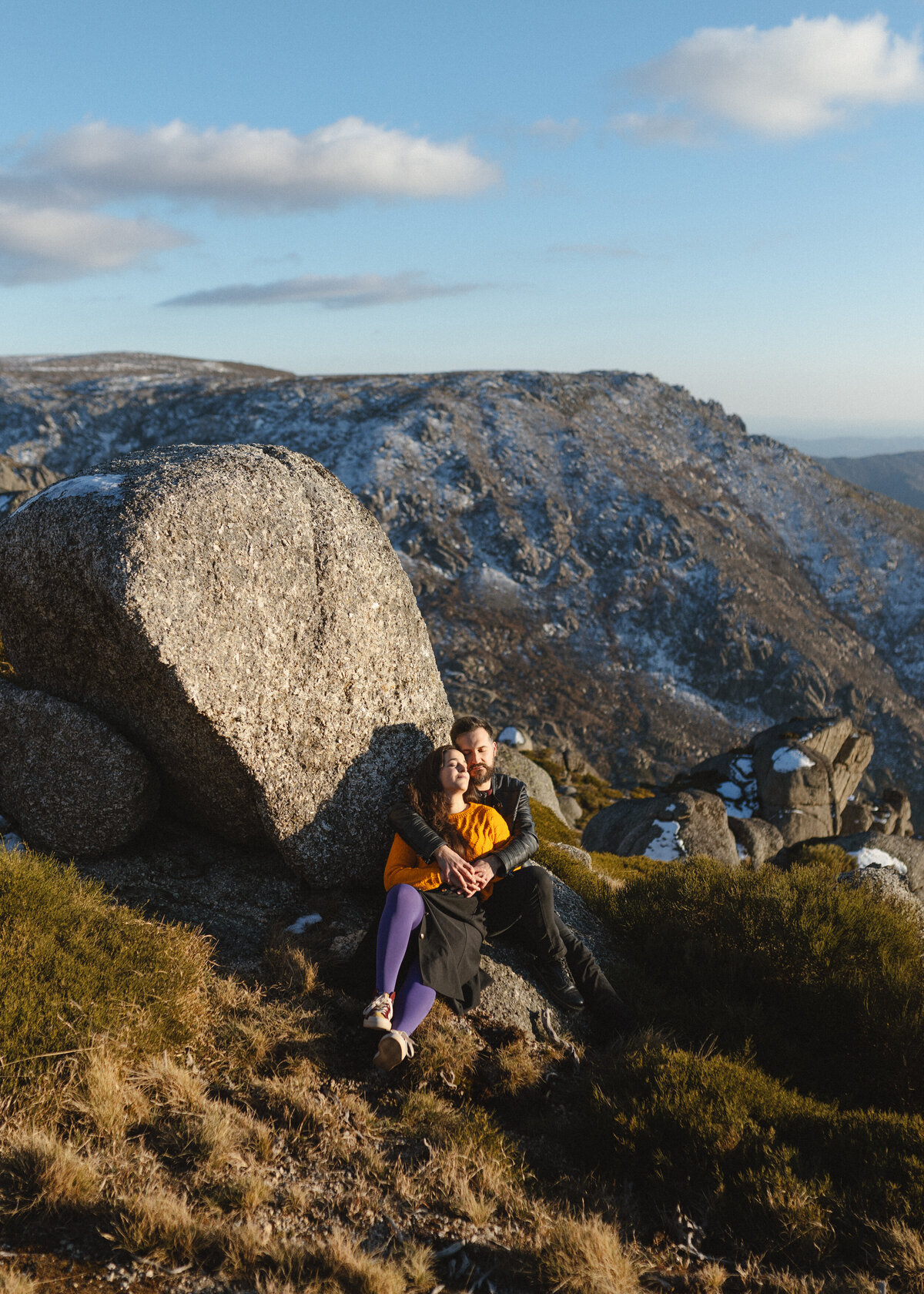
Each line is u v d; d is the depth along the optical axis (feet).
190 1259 8.72
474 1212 10.38
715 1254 10.73
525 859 15.94
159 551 13.93
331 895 17.26
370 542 17.37
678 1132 12.52
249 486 15.49
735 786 83.25
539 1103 13.67
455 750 16.10
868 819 90.53
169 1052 11.99
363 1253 9.18
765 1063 16.05
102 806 15.84
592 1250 9.78
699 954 19.21
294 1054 12.77
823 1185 11.31
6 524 15.05
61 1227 8.80
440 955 13.93
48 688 16.33
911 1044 15.43
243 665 14.98
